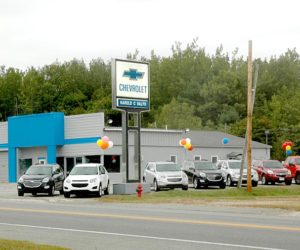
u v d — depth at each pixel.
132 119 90.00
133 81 37.53
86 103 111.75
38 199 35.00
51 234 16.73
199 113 105.25
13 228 18.41
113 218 21.34
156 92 118.19
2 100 121.31
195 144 62.00
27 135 60.44
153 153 58.47
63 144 57.97
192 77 117.38
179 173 40.59
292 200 31.62
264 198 33.81
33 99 113.12
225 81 106.50
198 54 124.50
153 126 92.94
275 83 114.31
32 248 12.96
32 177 38.12
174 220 20.30
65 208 26.83
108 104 103.06
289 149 61.47
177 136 61.00
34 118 59.69
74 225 19.12
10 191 45.25
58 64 122.56
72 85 117.75
